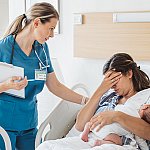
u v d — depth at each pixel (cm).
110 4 287
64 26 309
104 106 217
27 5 325
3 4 346
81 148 199
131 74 206
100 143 194
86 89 279
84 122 214
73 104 264
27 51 240
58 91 258
